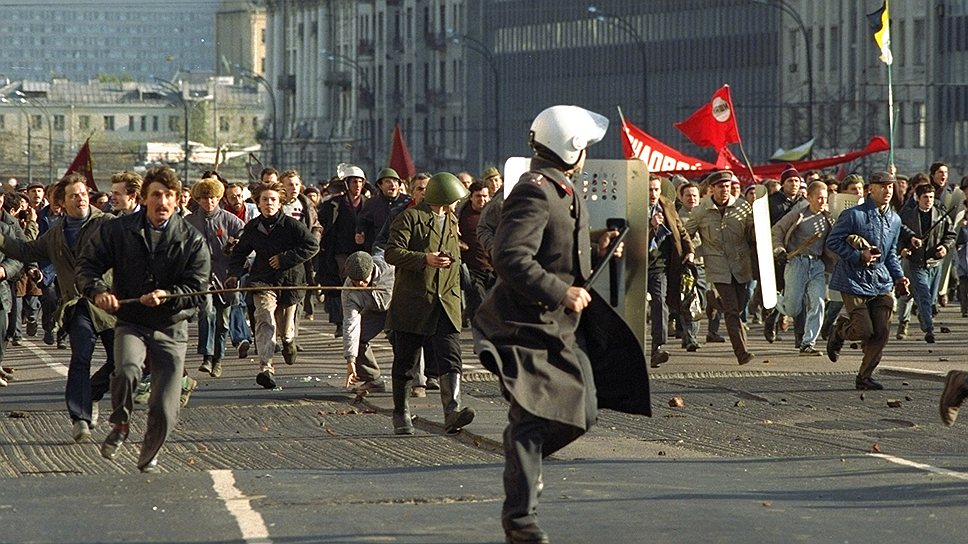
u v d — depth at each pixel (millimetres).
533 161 12289
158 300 15680
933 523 13031
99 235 15961
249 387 24844
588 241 12219
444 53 181625
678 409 21953
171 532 12586
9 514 13391
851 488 14656
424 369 24344
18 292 33781
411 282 19250
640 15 152375
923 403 22641
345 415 21359
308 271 34062
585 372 12023
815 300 30047
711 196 28375
